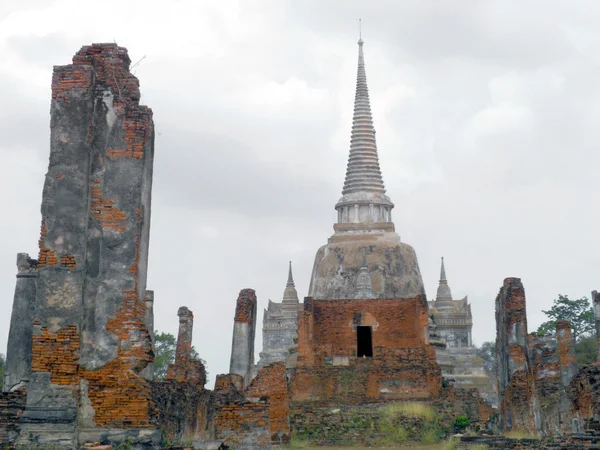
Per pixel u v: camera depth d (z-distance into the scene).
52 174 22.78
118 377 22.25
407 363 47.19
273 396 37.34
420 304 48.19
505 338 42.16
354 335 49.00
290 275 84.94
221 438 31.47
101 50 23.67
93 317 22.48
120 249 22.77
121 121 23.28
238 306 41.97
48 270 22.42
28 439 21.34
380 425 42.00
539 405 38.22
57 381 21.97
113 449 21.50
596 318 41.38
